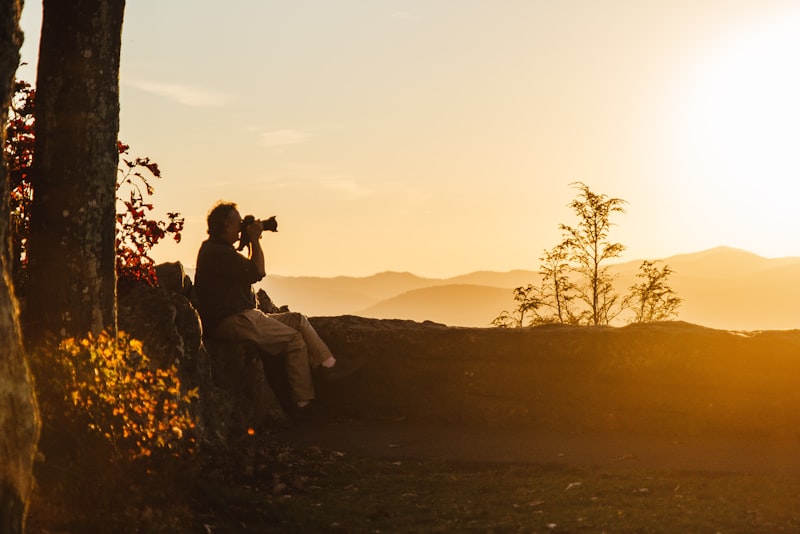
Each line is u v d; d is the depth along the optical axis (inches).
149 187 345.4
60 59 268.8
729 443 343.9
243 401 371.9
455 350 392.2
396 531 235.3
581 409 373.7
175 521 216.4
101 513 211.0
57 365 226.1
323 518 244.7
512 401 383.6
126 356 255.6
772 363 351.3
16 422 158.2
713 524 234.5
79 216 268.1
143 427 227.5
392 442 354.0
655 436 360.5
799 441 346.3
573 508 255.8
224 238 386.0
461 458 324.8
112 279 276.2
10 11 164.6
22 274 313.3
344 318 431.8
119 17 276.2
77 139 268.2
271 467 298.8
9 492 155.8
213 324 378.9
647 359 365.1
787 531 227.6
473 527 237.6
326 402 404.2
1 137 165.6
